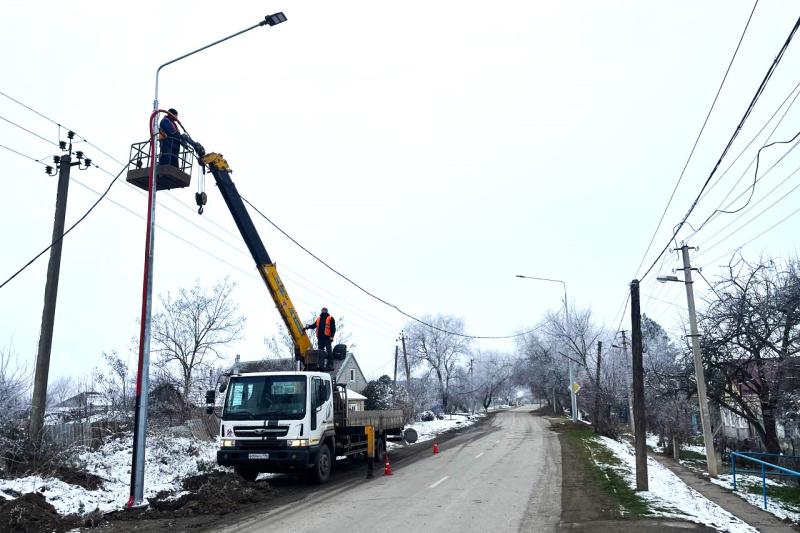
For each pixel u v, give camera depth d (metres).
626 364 41.91
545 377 68.19
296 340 16.75
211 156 15.70
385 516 10.71
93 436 17.20
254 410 14.78
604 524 9.90
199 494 12.52
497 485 14.76
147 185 14.19
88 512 10.90
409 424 47.62
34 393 14.09
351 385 67.19
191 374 30.25
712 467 19.06
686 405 26.19
